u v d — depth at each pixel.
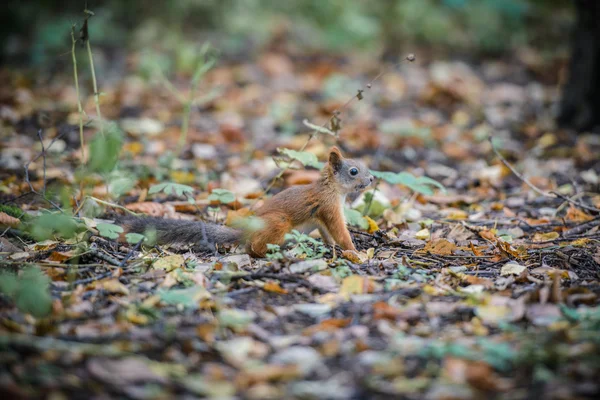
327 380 6.11
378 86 21.05
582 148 15.14
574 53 16.95
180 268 8.57
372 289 8.02
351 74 22.34
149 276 8.41
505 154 15.48
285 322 7.30
